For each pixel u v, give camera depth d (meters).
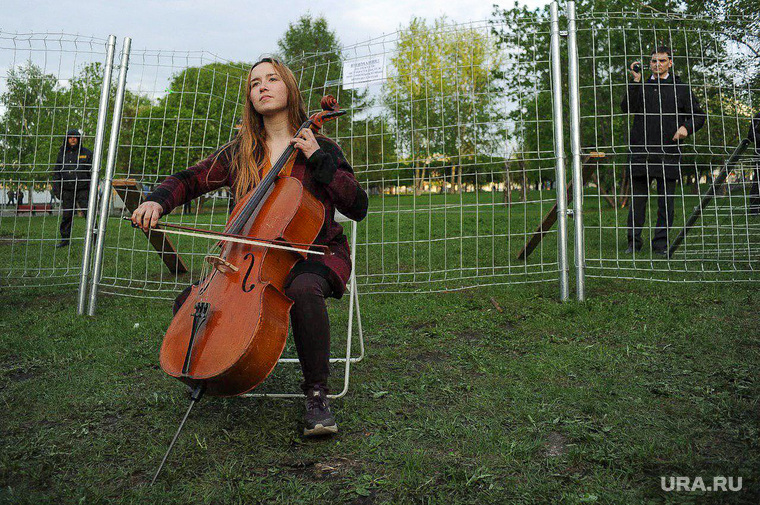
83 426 2.38
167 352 2.03
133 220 2.32
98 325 3.96
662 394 2.52
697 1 7.95
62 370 3.06
